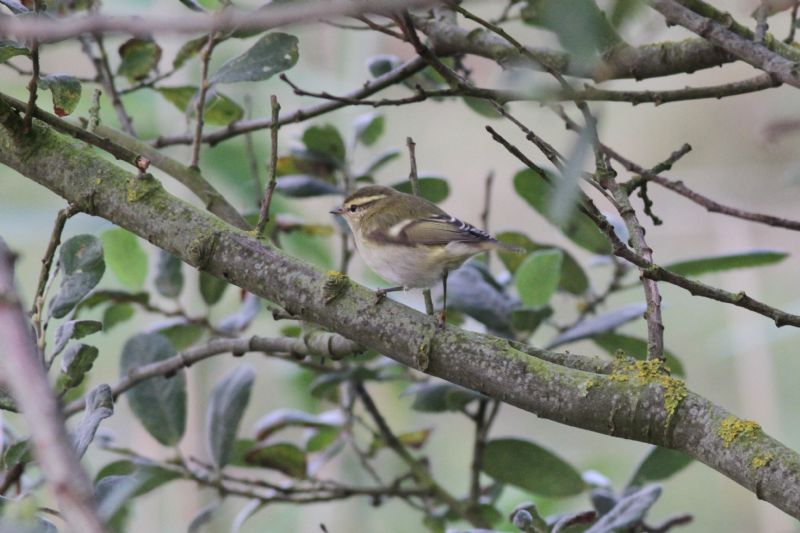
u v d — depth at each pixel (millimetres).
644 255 6656
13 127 6496
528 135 6219
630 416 5469
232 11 3520
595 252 9461
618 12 3941
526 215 16781
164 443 8734
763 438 5262
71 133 6453
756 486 5152
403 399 14492
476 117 17062
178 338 9828
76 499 2787
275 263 6145
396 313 5969
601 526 7238
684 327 16344
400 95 17234
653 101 7535
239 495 8922
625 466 14109
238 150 13102
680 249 15602
